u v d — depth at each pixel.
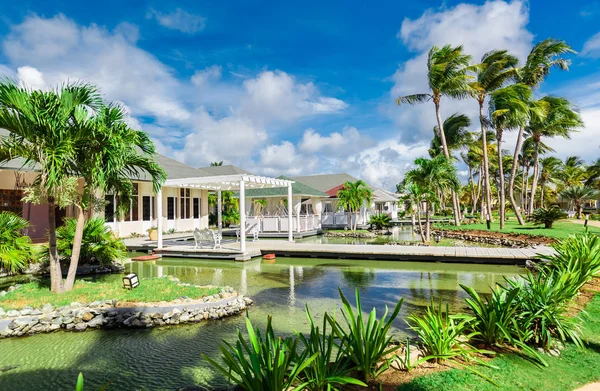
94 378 4.49
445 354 3.94
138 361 4.95
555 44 24.27
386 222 27.84
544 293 4.84
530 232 19.56
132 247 16.39
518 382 3.57
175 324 6.41
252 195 27.20
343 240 21.91
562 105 27.39
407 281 9.90
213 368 4.69
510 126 24.22
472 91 24.36
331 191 35.22
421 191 18.25
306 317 6.77
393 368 3.86
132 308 6.61
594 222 30.70
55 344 5.59
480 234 21.70
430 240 20.53
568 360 4.12
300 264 13.12
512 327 4.55
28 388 4.25
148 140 8.12
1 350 5.38
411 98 25.22
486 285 9.22
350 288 9.11
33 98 6.73
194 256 14.55
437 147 40.00
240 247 15.32
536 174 31.80
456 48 23.17
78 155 7.58
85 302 6.98
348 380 3.16
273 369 3.02
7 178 15.91
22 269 10.71
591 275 6.80
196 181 15.48
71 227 11.48
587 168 51.81
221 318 6.75
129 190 9.20
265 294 8.56
